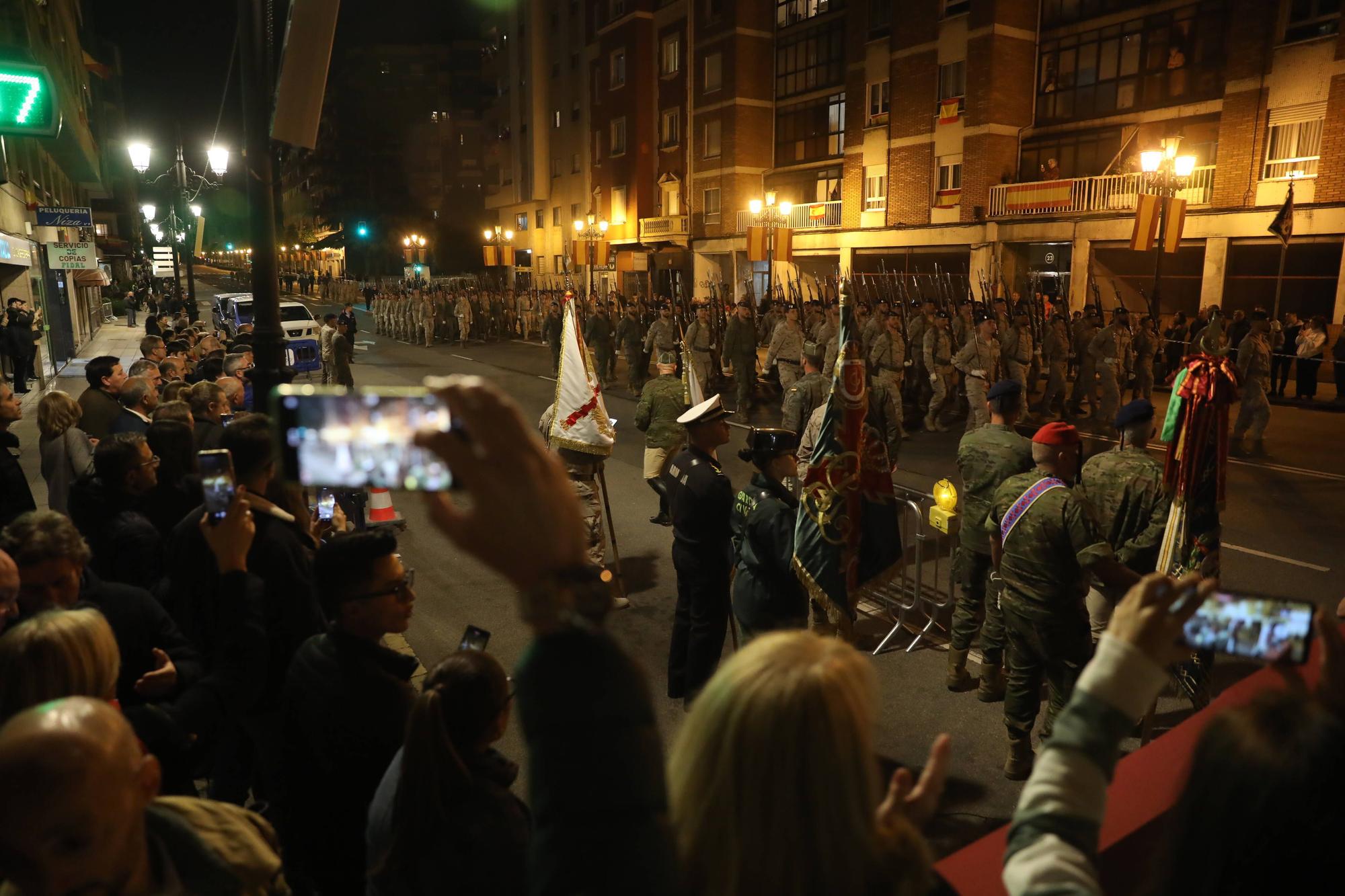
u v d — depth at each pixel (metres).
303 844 2.73
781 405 18.12
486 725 2.22
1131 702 1.15
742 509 4.92
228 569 2.63
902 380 17.08
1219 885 0.95
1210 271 22.84
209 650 3.43
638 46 41.16
